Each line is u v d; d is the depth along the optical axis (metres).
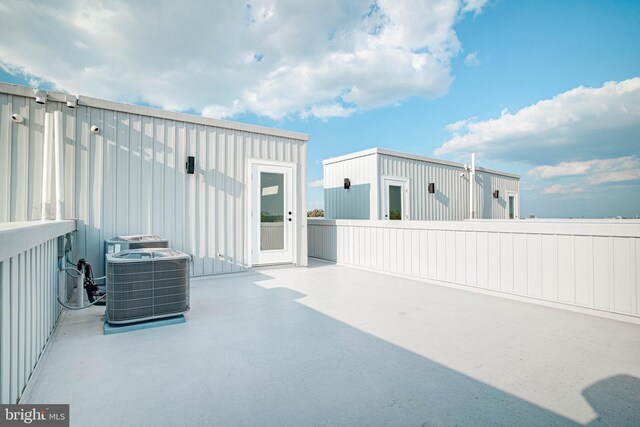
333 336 2.74
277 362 2.22
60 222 2.93
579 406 1.69
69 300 4.05
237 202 5.79
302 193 6.66
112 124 4.66
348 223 6.91
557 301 3.70
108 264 2.93
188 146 5.29
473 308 3.66
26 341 1.87
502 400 1.75
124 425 1.50
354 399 1.75
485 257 4.39
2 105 3.98
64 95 4.27
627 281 3.21
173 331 2.87
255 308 3.62
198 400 1.73
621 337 2.75
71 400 1.72
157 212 4.99
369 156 8.82
